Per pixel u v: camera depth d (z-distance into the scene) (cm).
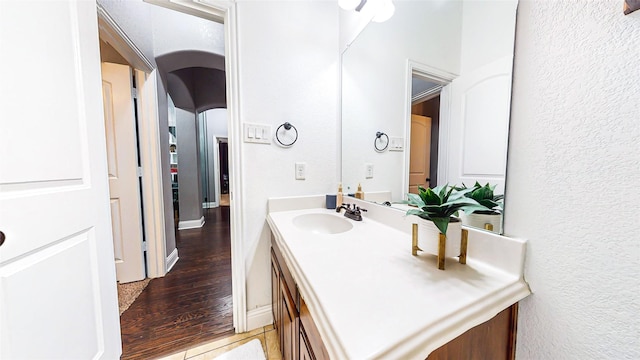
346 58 146
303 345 64
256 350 119
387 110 118
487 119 68
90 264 92
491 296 49
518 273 56
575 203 46
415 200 70
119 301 161
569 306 48
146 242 194
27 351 68
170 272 207
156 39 204
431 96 93
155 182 196
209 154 536
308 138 144
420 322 40
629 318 40
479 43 71
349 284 52
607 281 42
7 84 64
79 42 87
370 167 130
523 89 55
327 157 150
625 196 40
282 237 89
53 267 76
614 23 39
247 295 133
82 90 89
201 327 136
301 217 127
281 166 137
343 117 149
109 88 175
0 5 62
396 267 62
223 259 236
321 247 77
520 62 56
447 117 85
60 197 79
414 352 36
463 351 47
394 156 114
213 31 234
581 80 44
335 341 37
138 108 189
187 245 278
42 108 73
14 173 65
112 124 177
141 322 140
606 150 41
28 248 68
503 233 60
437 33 89
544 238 51
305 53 140
